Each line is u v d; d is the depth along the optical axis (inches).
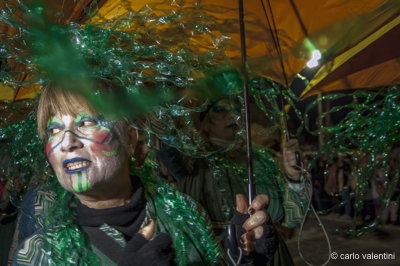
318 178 273.0
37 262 42.5
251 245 46.3
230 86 55.2
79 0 47.1
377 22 59.9
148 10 52.5
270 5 63.0
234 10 61.7
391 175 82.4
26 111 55.2
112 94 44.9
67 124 43.8
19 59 44.3
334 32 56.5
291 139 71.7
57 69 43.0
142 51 50.6
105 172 43.9
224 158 86.0
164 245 40.8
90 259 43.5
